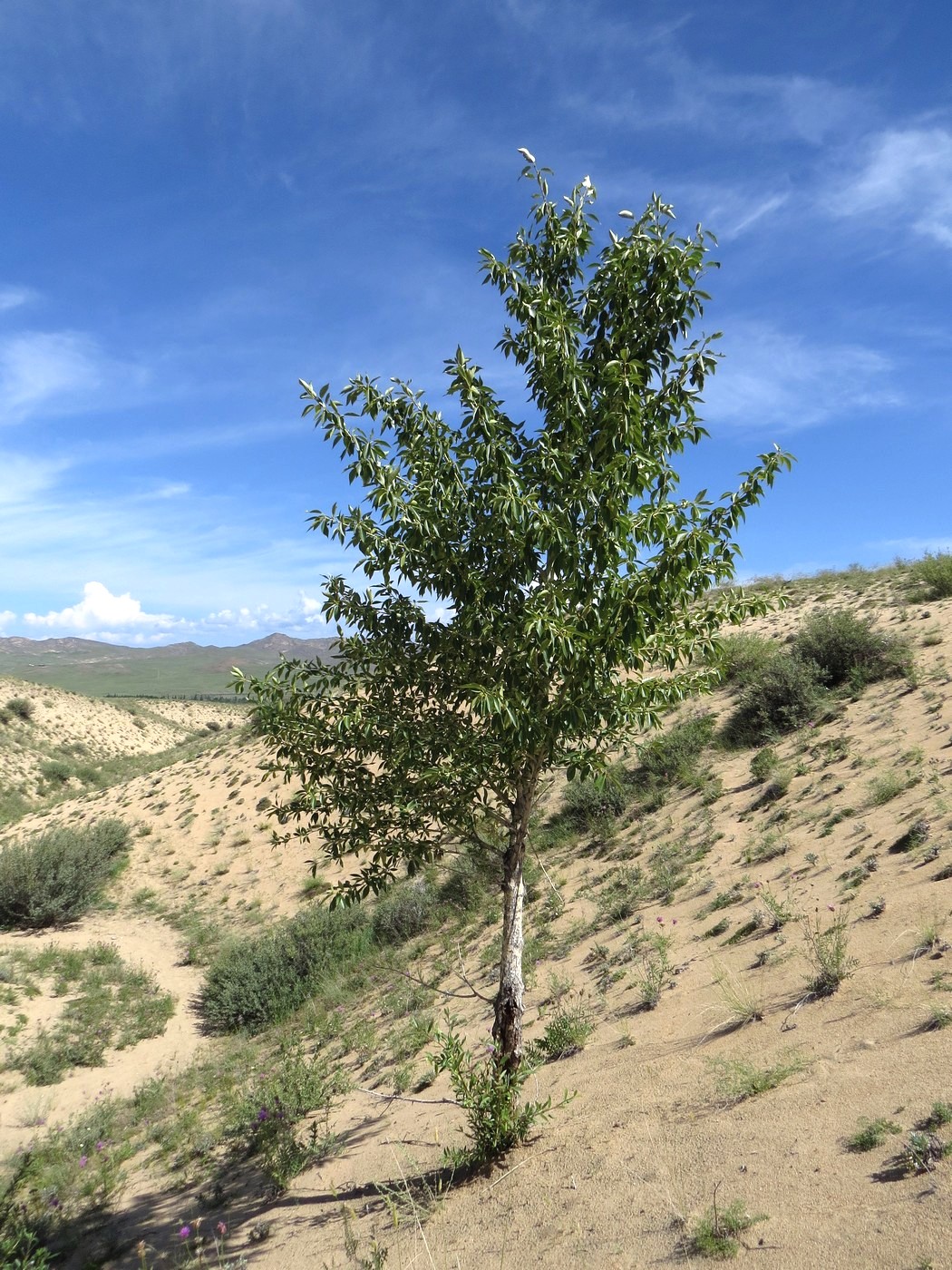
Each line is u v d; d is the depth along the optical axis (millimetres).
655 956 7766
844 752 11250
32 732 61500
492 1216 4262
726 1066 4691
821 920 6422
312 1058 9688
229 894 20406
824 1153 3352
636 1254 3248
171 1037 12711
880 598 21953
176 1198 7000
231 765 29219
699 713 16828
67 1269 6113
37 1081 10797
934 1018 4129
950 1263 2402
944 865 6211
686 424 4883
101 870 21391
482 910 13055
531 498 4648
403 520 4711
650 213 4797
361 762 5270
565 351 4645
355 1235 4938
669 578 4457
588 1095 5395
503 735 4844
